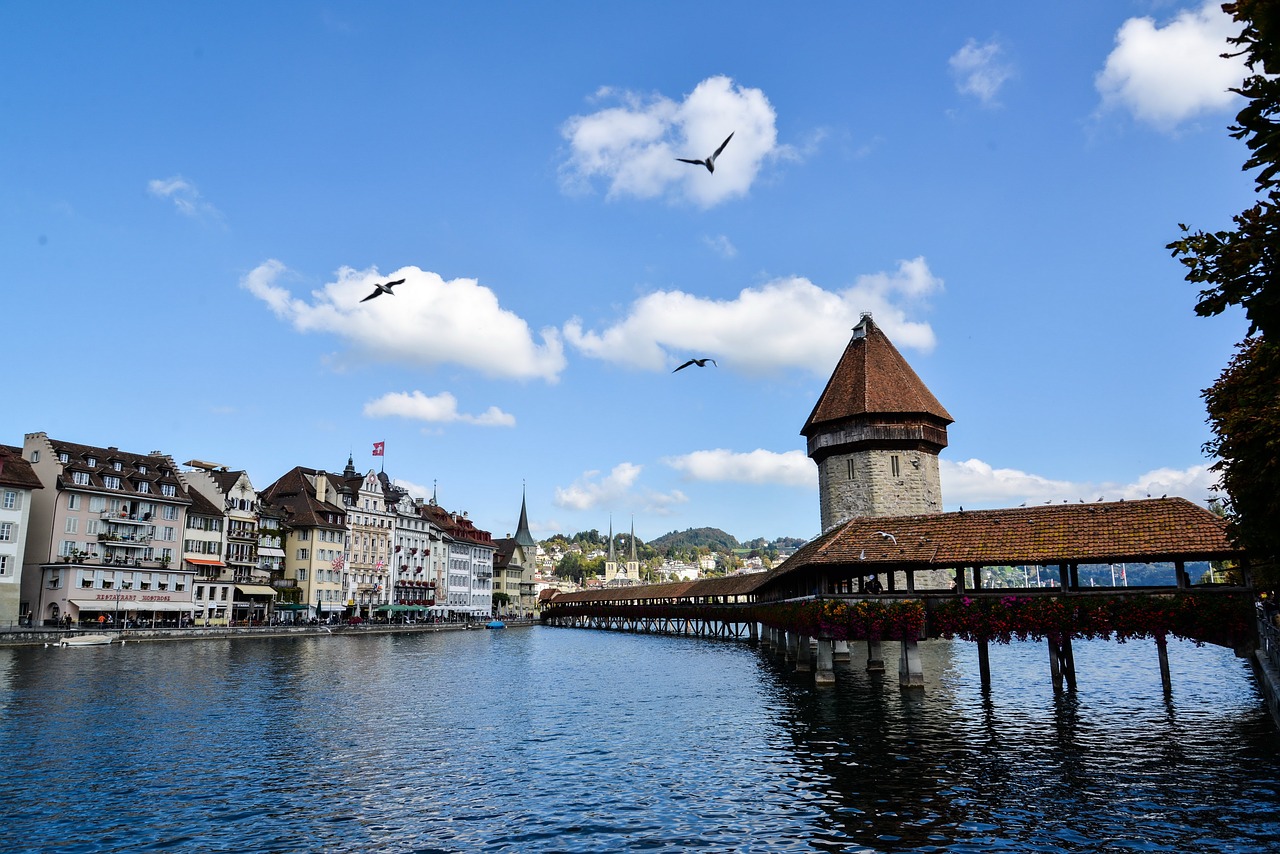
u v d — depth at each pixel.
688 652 76.06
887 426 69.56
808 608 37.00
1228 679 41.41
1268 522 21.91
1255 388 21.39
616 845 16.55
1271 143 9.81
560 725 31.27
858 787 20.50
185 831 17.58
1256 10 9.24
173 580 90.56
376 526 127.94
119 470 87.44
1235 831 16.20
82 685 40.31
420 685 45.28
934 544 35.69
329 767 23.62
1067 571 33.94
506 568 182.75
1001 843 15.98
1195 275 11.16
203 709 33.81
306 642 81.81
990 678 43.03
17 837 17.12
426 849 16.45
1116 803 18.38
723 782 21.45
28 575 80.31
